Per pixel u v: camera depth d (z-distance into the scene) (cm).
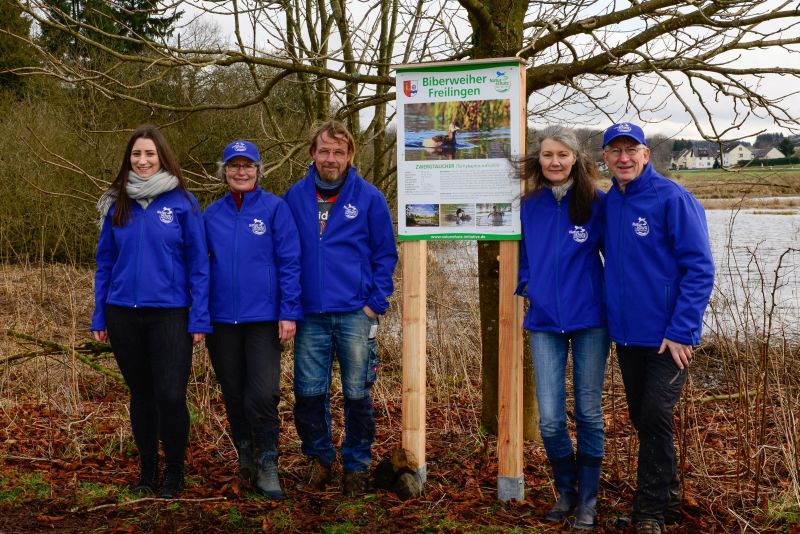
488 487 412
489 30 454
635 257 336
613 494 401
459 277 737
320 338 385
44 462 438
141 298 356
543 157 353
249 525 343
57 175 1095
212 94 1116
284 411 559
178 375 364
